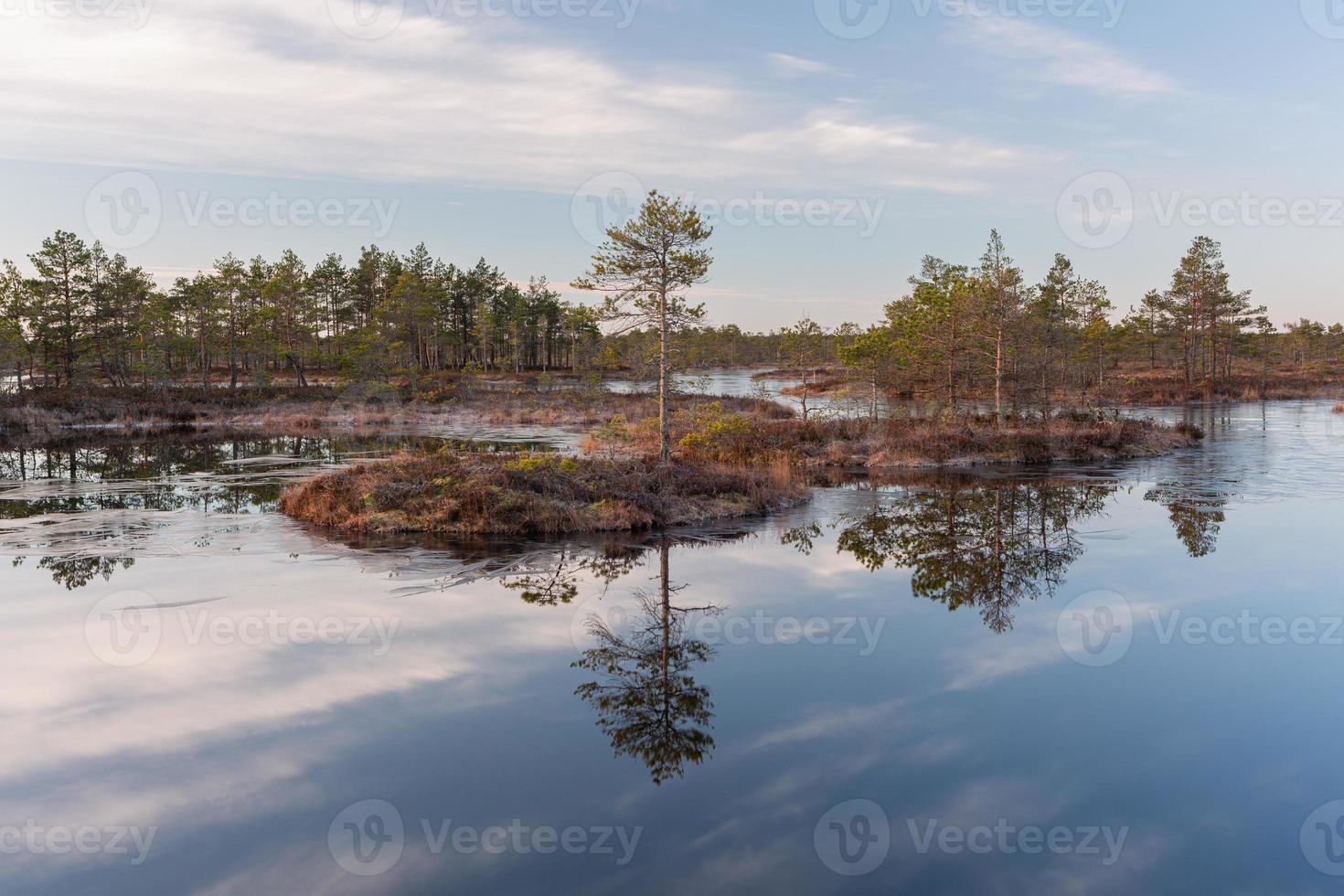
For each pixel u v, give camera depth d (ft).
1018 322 106.63
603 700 27.81
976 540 54.34
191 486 75.31
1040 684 29.50
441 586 41.91
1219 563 47.03
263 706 26.99
